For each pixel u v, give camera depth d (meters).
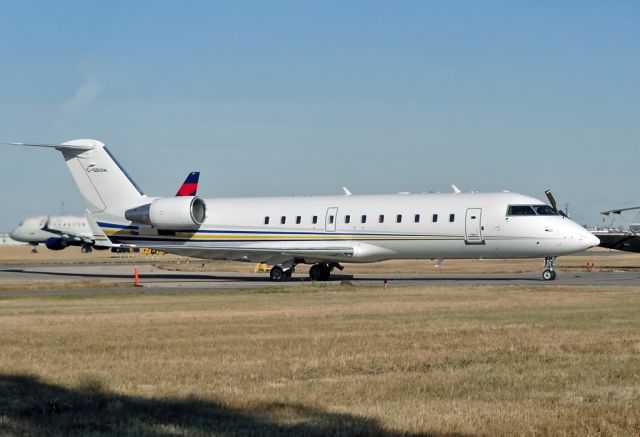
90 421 21.62
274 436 20.03
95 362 30.75
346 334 38.25
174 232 101.38
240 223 98.44
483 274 106.88
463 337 36.97
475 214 88.06
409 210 91.00
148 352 33.06
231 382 26.81
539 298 59.28
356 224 92.94
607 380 26.91
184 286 83.19
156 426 21.02
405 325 41.75
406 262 156.50
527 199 88.19
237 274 113.56
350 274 110.12
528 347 33.81
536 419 21.41
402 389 25.53
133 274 114.69
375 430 20.47
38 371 28.88
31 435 20.25
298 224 95.69
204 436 20.03
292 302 58.53
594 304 53.91
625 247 118.75
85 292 74.06
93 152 104.56
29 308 55.94
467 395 24.70
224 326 41.91
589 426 20.77
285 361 30.66
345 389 25.48
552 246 85.56
